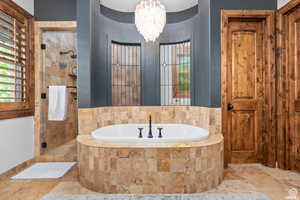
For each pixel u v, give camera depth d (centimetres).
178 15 344
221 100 258
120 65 339
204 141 208
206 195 185
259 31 272
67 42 389
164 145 191
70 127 400
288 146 249
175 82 340
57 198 180
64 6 288
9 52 246
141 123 327
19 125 253
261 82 271
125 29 334
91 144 198
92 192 192
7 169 231
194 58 310
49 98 290
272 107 256
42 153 300
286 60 248
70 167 263
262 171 246
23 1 262
